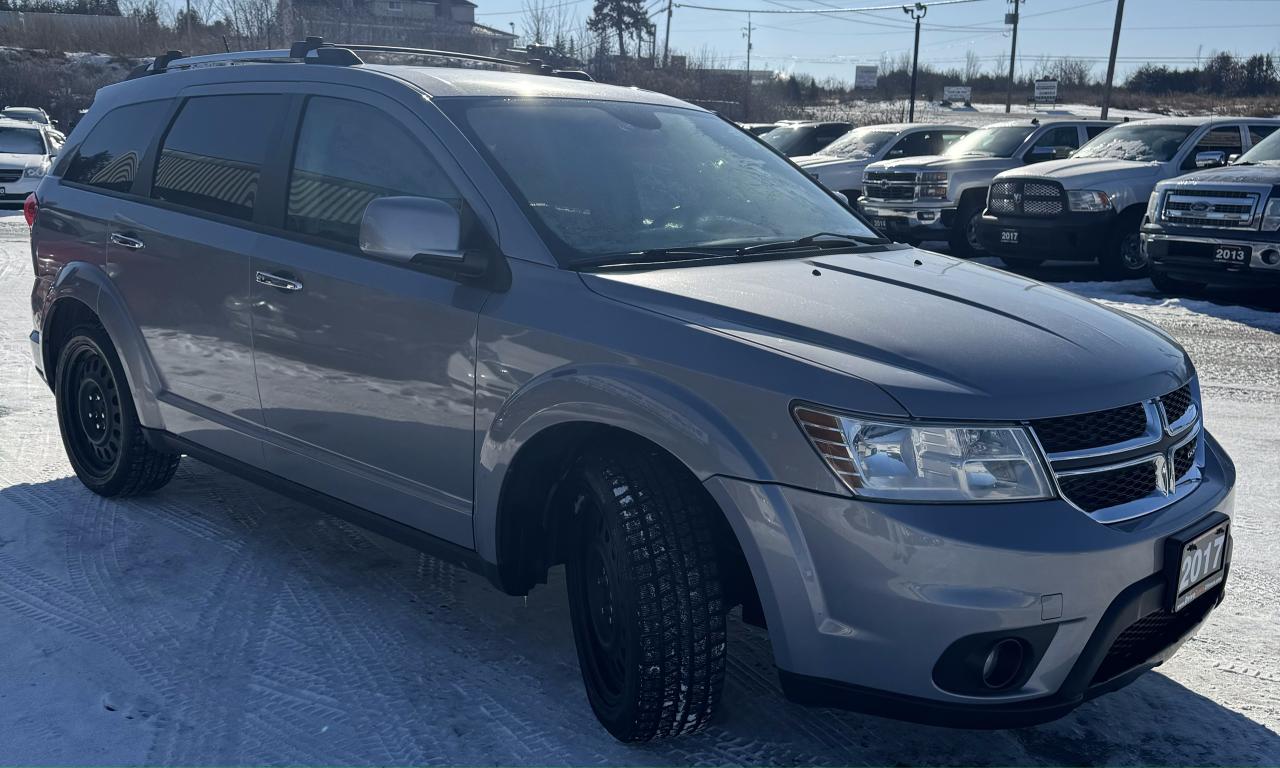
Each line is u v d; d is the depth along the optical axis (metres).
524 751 3.00
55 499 4.87
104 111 5.01
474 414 3.25
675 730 2.93
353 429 3.65
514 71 4.68
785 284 3.16
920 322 2.93
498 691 3.31
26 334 8.33
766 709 3.24
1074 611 2.59
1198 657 3.63
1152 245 11.20
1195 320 9.85
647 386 2.83
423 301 3.37
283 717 3.14
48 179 5.15
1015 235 13.24
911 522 2.53
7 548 4.30
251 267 3.93
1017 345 2.87
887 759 3.00
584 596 3.14
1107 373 2.83
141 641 3.57
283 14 35.41
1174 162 12.98
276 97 4.11
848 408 2.59
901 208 15.29
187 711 3.17
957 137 18.22
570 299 3.09
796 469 2.62
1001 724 2.63
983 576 2.52
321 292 3.67
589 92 4.09
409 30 47.81
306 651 3.53
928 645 2.55
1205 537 2.83
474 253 3.27
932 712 2.60
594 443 3.08
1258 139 13.31
